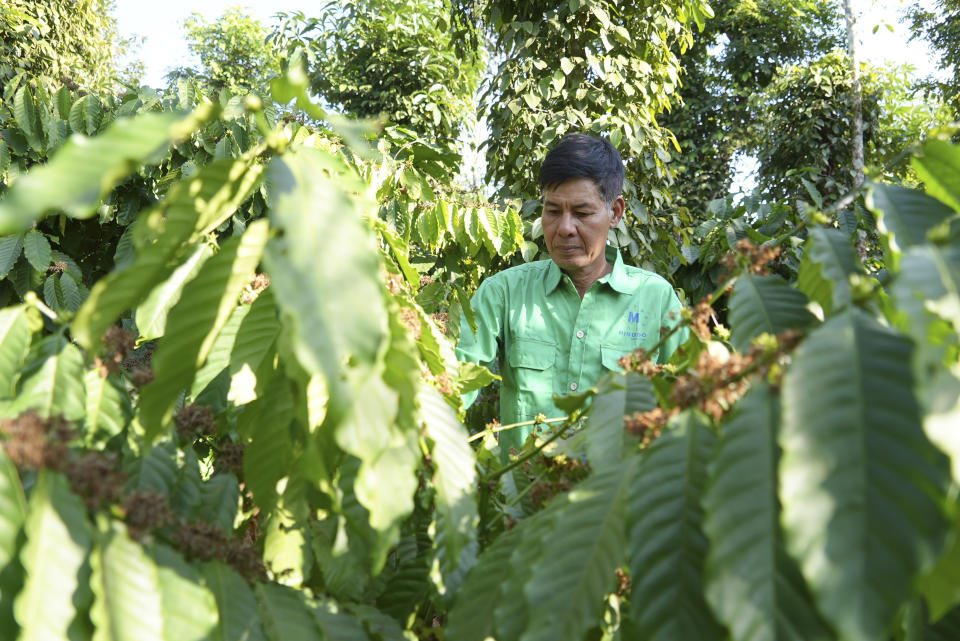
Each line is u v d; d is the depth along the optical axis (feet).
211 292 2.04
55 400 2.26
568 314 6.50
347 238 1.65
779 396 1.79
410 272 4.17
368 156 1.82
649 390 2.73
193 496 2.61
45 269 8.71
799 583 1.53
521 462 3.22
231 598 2.16
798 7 38.19
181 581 2.00
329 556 2.70
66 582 1.79
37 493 1.86
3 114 9.61
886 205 2.19
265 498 2.56
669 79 15.65
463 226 8.25
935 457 1.41
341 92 30.89
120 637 1.77
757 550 1.57
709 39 36.40
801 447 1.45
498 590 2.39
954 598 1.44
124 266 1.99
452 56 28.12
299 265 1.57
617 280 6.44
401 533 3.06
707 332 2.64
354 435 1.81
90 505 1.95
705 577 1.57
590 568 2.01
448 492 2.44
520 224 8.50
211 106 1.73
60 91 9.95
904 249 2.07
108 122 9.98
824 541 1.36
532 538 2.24
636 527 1.91
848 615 1.29
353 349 1.53
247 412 2.70
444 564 2.55
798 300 2.40
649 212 13.47
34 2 24.85
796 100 23.58
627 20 14.08
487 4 14.83
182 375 2.12
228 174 1.95
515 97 13.73
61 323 2.48
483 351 6.61
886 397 1.50
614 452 2.52
